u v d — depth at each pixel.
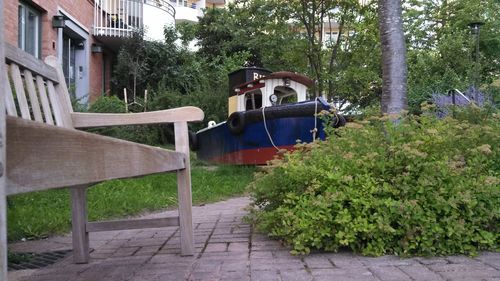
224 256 3.54
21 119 1.14
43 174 1.22
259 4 14.96
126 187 7.27
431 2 18.75
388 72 5.40
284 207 3.81
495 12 20.52
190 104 16.17
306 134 9.02
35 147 1.19
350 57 14.80
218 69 20.97
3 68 1.08
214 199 7.07
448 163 3.64
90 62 15.15
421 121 4.43
